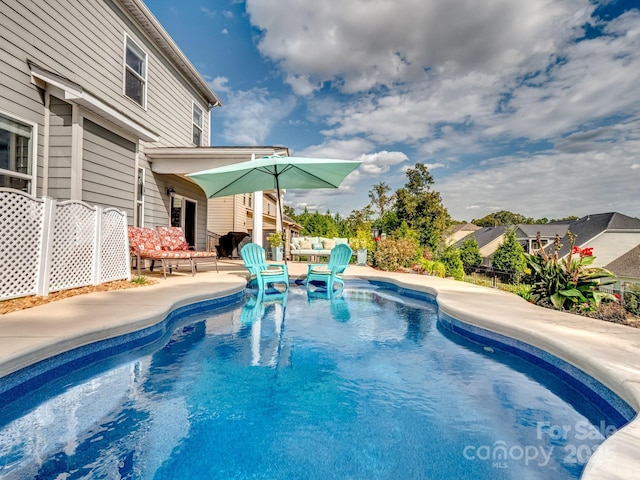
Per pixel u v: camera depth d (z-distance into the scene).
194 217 12.25
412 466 1.73
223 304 5.62
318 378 2.76
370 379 2.76
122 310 3.72
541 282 4.88
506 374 2.89
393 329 4.26
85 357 2.95
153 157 9.02
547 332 3.19
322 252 11.02
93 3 6.91
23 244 4.05
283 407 2.29
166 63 9.88
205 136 12.59
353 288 7.84
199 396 2.43
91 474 1.64
